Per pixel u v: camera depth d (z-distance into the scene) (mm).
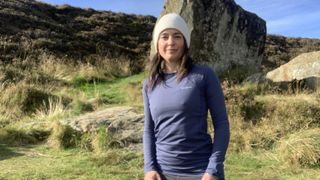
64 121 8727
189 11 12297
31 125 8875
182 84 3004
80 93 12195
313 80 10539
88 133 8023
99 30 24766
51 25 23375
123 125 8227
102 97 11875
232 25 12820
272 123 8320
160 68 3107
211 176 2879
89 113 9688
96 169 6684
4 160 7172
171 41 3041
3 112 10211
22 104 10789
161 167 3043
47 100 11070
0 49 17562
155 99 3059
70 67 15688
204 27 12367
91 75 14586
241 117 8469
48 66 15133
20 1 26844
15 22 22297
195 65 3086
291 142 7176
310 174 6527
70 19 26094
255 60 13328
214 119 3033
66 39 21672
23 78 13281
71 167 6770
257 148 7656
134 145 7742
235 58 12836
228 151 7465
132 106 10023
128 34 25406
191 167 2990
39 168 6734
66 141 7891
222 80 11727
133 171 6652
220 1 12641
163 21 3086
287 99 9164
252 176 6414
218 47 12539
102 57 19047
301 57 11633
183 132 2986
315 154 6887
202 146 3016
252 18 13383
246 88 10422
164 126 3037
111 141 7707
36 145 8023
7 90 11156
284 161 7020
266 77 11336
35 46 19500
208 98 3033
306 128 7957
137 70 16750
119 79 15031
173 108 2990
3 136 8211
